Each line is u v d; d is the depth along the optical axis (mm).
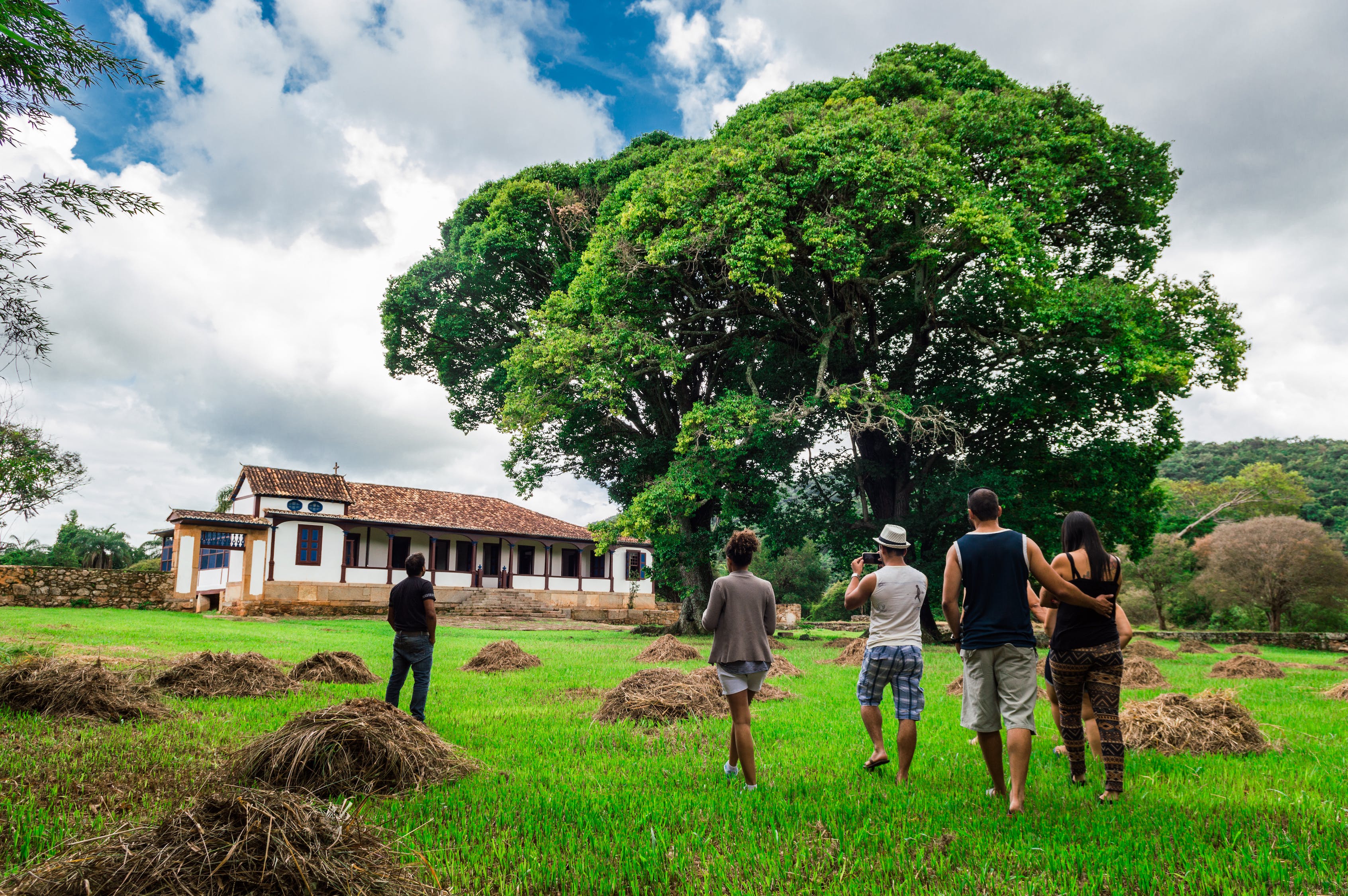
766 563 48969
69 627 15805
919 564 23031
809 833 3662
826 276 19859
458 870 3145
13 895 2537
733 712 4641
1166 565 35188
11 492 10953
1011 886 3025
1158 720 6074
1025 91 20344
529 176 26344
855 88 21516
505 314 25969
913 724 4805
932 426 21406
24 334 7234
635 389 23125
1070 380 20969
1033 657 4230
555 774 4906
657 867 3211
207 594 31156
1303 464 61938
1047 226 20656
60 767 4648
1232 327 20031
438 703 8258
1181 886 2959
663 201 19922
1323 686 11461
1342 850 3391
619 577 40656
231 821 2854
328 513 32000
